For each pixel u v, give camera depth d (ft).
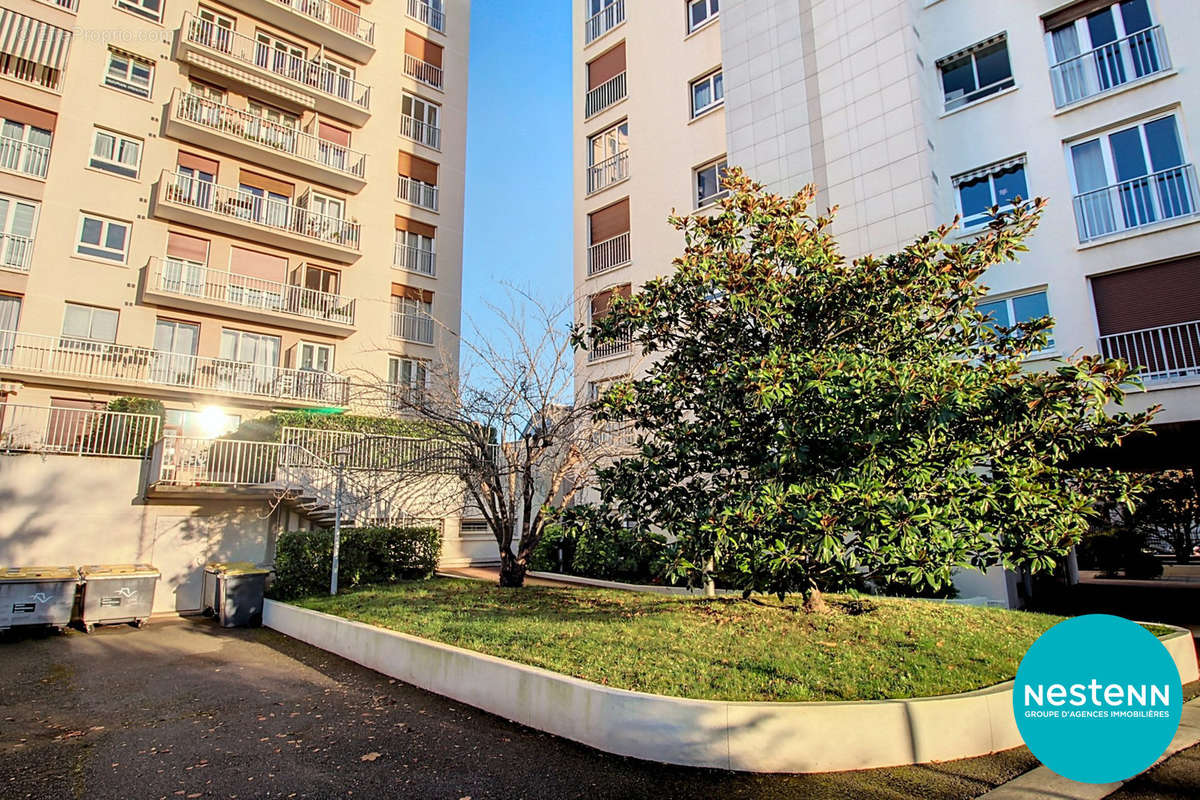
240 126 64.85
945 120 42.22
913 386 17.11
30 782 14.19
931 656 18.21
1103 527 73.10
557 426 33.73
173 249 60.80
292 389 64.18
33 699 20.92
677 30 58.39
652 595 30.50
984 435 18.90
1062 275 36.37
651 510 21.88
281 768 14.94
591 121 65.05
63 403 53.98
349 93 73.15
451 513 44.60
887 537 16.48
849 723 14.51
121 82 60.34
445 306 78.13
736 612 23.22
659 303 24.20
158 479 40.27
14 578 31.42
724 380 20.24
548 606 27.45
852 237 42.73
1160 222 33.58
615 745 15.61
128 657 27.14
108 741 16.88
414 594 32.19
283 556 36.40
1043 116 38.27
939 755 14.82
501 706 18.61
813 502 17.29
